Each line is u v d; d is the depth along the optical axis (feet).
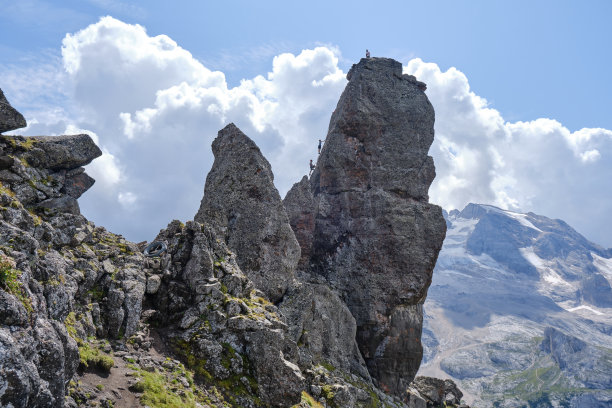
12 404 71.61
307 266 252.01
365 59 285.23
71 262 117.60
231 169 200.95
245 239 193.06
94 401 92.73
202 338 126.72
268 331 130.93
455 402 279.28
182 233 148.15
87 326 111.34
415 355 247.29
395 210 255.70
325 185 269.64
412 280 249.14
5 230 95.55
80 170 144.25
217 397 117.70
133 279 127.85
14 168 127.75
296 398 129.39
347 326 225.56
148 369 110.73
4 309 75.72
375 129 270.26
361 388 203.82
